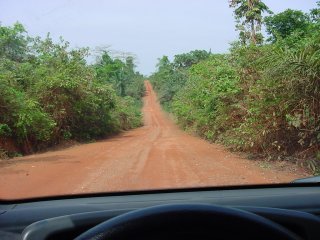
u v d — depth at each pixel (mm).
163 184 9367
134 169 11969
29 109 20156
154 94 104938
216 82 18703
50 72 25859
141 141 25156
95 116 29344
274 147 13547
